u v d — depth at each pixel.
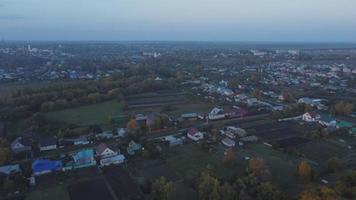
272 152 116.06
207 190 81.25
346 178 86.25
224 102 192.25
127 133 128.75
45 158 111.88
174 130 141.38
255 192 81.88
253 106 181.88
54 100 181.12
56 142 124.75
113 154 111.19
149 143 119.19
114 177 97.38
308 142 124.75
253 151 116.94
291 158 110.44
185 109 177.12
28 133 136.00
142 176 97.88
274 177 94.88
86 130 137.00
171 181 88.00
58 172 100.50
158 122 141.75
